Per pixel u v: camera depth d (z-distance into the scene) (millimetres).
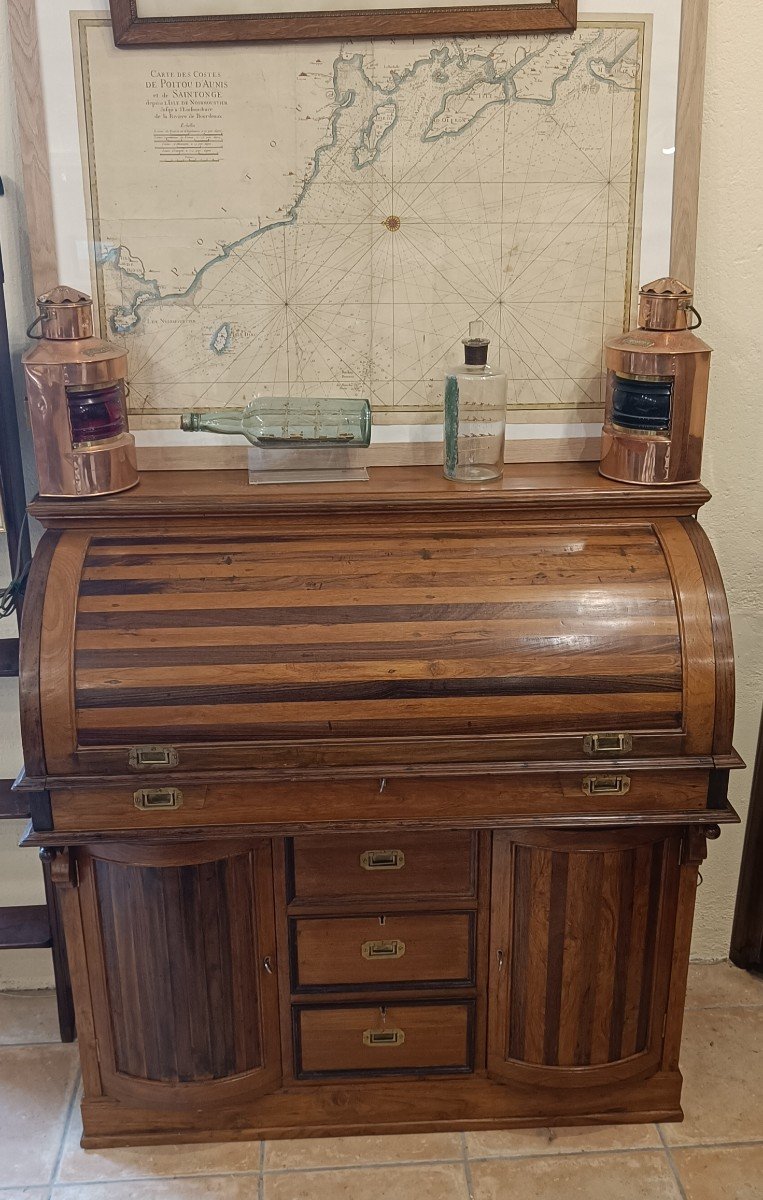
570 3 2115
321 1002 2209
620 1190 2180
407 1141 2301
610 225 2264
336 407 2260
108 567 2062
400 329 2295
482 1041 2262
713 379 2461
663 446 2135
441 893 2158
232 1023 2203
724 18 2221
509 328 2307
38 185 2191
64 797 2014
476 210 2238
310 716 1987
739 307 2414
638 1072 2287
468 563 2084
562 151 2219
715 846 2746
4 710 2557
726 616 2053
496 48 2158
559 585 2061
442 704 1997
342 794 2045
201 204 2213
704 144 2297
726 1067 2484
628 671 2014
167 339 2277
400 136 2193
